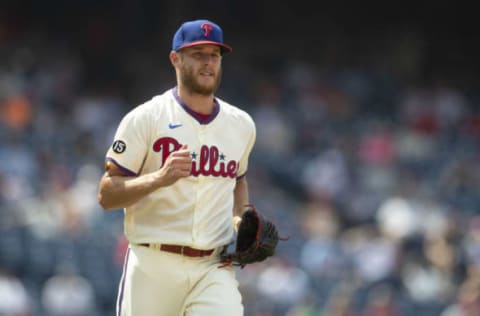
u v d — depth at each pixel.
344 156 76.31
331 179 70.88
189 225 19.88
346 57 102.00
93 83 90.06
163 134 19.77
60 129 71.69
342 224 68.81
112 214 58.44
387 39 104.69
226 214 20.45
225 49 19.88
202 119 20.05
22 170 60.50
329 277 55.25
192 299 20.06
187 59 19.75
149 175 18.95
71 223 55.22
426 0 106.62
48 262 52.31
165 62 94.69
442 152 81.88
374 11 106.44
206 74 19.75
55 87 79.31
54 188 57.66
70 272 48.81
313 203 69.94
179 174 18.64
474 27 106.94
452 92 93.50
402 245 58.56
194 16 100.38
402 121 87.12
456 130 87.06
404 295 54.72
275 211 67.56
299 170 74.38
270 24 103.31
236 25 102.50
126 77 91.94
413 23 106.56
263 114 79.81
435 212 67.12
